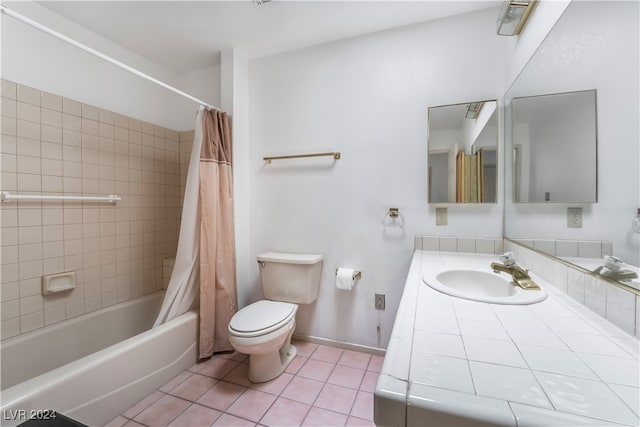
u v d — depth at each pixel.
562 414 0.39
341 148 1.96
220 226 1.95
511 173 1.49
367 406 1.41
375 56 1.86
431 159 1.73
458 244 1.69
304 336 2.10
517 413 0.40
